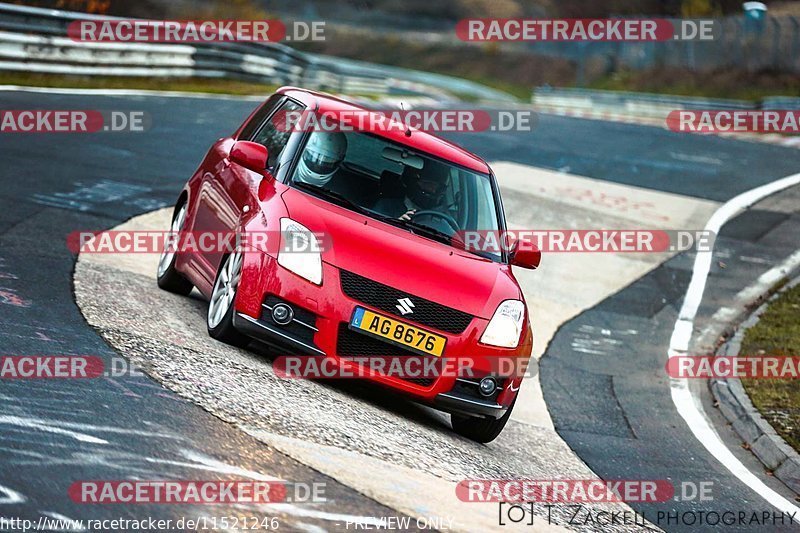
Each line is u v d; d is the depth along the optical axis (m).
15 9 65.38
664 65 197.50
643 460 25.44
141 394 17.31
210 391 18.41
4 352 18.28
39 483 12.95
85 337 20.22
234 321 21.42
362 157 24.47
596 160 77.81
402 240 22.61
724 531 20.27
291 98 27.05
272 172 23.81
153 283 28.31
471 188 25.17
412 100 117.69
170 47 83.44
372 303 21.09
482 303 21.95
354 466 16.73
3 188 36.41
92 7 100.56
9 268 25.36
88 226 33.88
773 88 169.25
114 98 66.62
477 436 23.33
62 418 15.44
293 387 20.53
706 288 47.59
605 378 34.06
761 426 28.81
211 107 72.38
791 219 62.91
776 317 42.72
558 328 39.41
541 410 29.09
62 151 46.41
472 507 16.75
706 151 89.00
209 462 14.95
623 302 44.22
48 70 69.12
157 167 48.06
